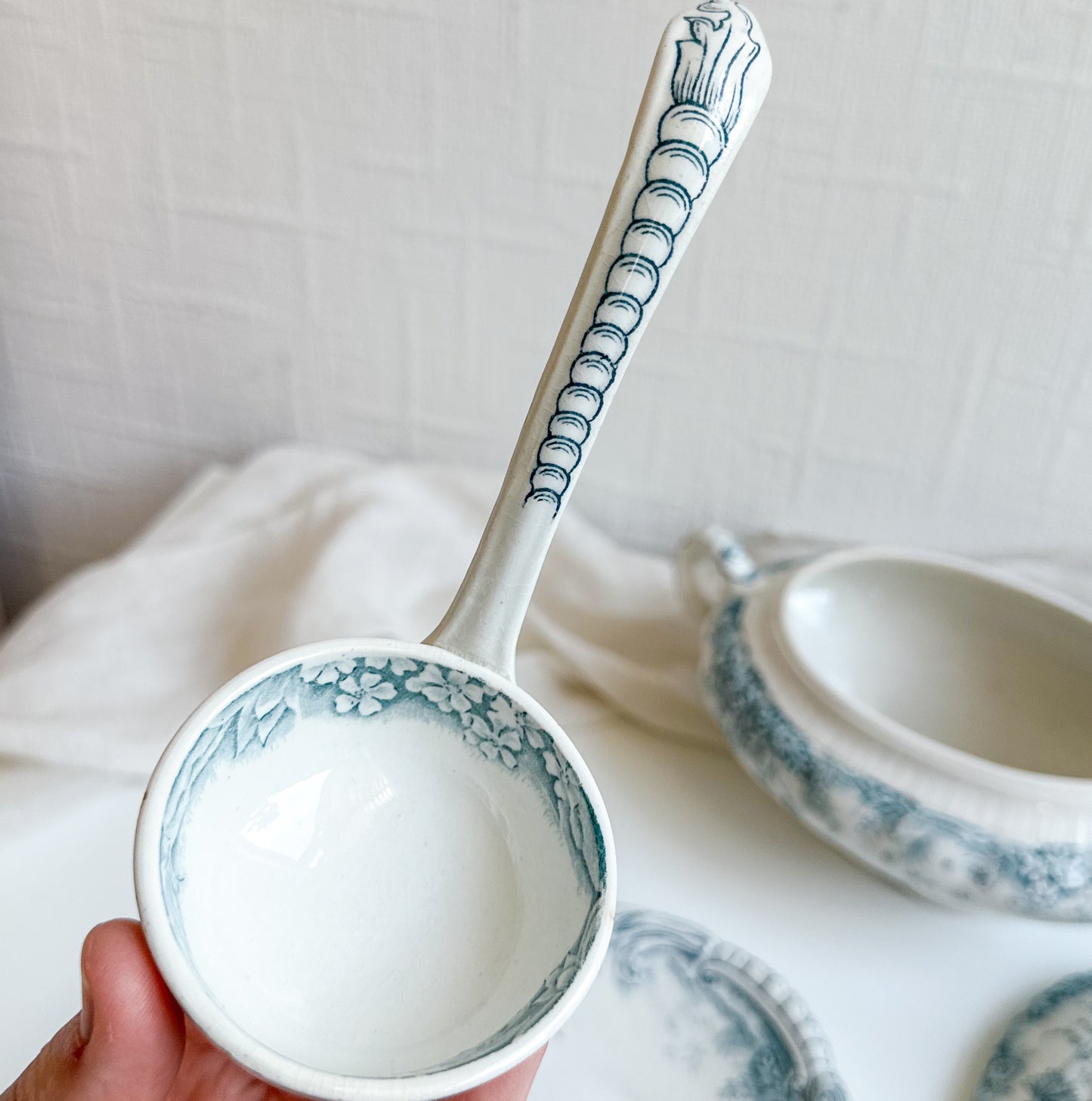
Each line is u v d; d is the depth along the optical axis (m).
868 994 0.27
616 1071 0.25
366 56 0.34
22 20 0.35
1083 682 0.31
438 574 0.37
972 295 0.34
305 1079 0.17
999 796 0.25
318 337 0.40
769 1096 0.24
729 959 0.26
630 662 0.35
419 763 0.23
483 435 0.40
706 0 0.20
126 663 0.33
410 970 0.21
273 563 0.37
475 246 0.36
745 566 0.32
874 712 0.27
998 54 0.30
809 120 0.32
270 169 0.36
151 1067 0.20
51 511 0.48
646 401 0.38
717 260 0.35
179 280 0.40
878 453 0.37
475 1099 0.21
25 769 0.29
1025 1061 0.24
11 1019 0.25
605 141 0.34
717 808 0.31
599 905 0.20
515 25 0.32
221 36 0.34
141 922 0.18
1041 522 0.37
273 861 0.22
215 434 0.44
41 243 0.40
